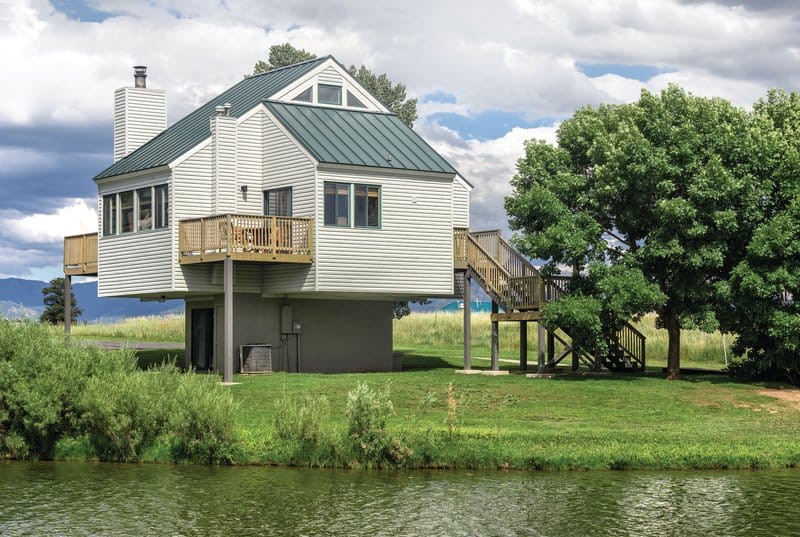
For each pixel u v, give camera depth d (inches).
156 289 1401.3
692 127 1286.9
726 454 869.2
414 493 776.3
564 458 856.9
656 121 1296.8
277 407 920.9
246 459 887.7
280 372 1424.7
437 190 1457.9
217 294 1441.9
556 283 1359.5
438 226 1455.5
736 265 1304.1
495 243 1434.5
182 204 1392.7
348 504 746.8
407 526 692.1
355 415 872.3
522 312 1369.3
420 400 1069.8
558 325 1277.1
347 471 855.1
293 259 1337.4
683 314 1290.6
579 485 800.9
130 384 935.0
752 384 1268.5
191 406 903.1
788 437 946.1
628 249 1344.7
